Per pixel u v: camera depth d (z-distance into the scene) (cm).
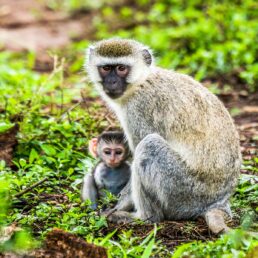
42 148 1481
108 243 1095
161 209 1284
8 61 2631
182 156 1276
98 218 1195
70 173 1382
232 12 2616
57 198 1322
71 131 1605
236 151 1310
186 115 1287
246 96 2122
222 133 1291
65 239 1005
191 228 1213
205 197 1281
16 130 1521
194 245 1075
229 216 1273
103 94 1398
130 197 1305
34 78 2177
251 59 2291
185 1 2978
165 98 1312
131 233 1170
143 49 1358
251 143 1691
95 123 1659
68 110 1708
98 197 1349
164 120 1302
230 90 2177
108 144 1334
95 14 3406
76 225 1168
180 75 1358
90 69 1411
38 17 3375
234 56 2331
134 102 1331
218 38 2517
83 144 1562
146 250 1033
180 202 1280
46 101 1809
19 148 1534
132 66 1329
